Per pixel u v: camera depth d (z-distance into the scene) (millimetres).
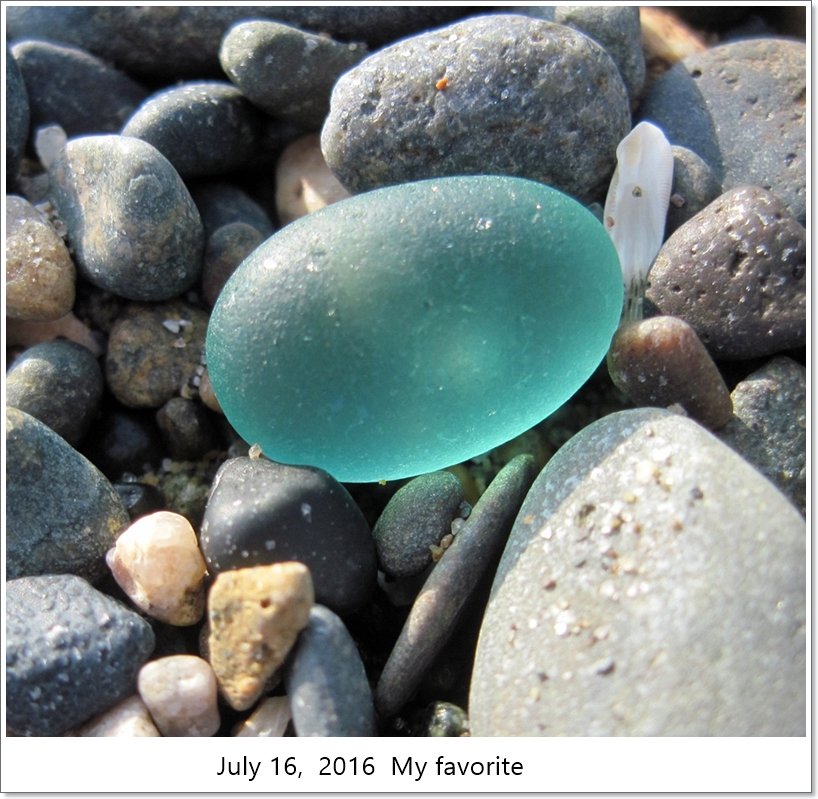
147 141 64
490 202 50
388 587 53
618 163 60
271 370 50
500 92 58
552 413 58
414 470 52
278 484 49
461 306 48
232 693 46
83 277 64
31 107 72
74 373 59
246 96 67
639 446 48
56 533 52
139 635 48
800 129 65
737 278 56
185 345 61
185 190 60
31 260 61
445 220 49
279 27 65
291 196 68
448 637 49
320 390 49
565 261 50
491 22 60
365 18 72
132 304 62
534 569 47
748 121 66
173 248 59
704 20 78
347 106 60
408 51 60
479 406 50
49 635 47
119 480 60
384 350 49
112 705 48
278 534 48
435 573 49
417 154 59
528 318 49
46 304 61
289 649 45
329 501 50
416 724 48
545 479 50
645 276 60
